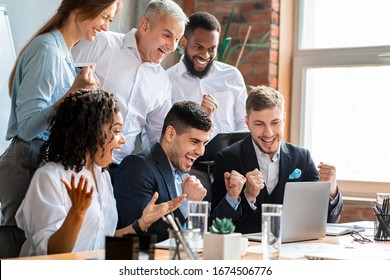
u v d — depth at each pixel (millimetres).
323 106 5508
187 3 5629
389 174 5305
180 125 3061
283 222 2766
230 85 4598
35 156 3086
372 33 5367
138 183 2990
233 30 5488
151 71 3957
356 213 5055
